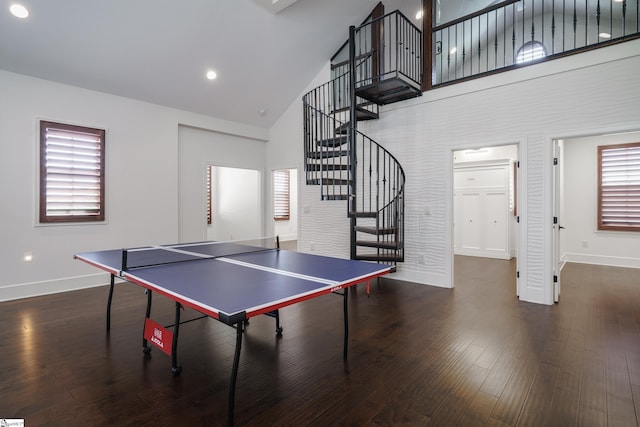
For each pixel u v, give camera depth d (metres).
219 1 4.10
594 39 5.95
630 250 5.85
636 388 2.04
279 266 2.60
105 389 2.07
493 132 4.03
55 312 3.50
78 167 4.43
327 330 3.03
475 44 6.65
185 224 5.72
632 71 3.21
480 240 7.01
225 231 8.62
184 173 5.70
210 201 8.81
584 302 3.81
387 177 4.98
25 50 3.74
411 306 3.71
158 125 5.20
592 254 6.17
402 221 4.50
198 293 1.81
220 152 6.23
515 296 4.08
